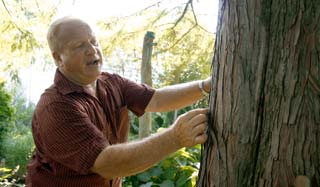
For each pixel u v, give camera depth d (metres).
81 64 1.81
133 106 2.10
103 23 4.23
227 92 1.38
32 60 5.10
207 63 4.32
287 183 1.28
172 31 4.23
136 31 4.26
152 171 3.48
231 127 1.37
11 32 4.79
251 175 1.34
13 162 6.57
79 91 1.78
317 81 1.23
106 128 1.91
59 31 1.81
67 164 1.67
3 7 4.70
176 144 1.46
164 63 4.44
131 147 1.52
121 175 1.57
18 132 8.12
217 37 1.47
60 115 1.68
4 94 7.21
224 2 1.41
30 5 4.74
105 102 1.94
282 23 1.26
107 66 6.18
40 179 1.86
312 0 1.22
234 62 1.35
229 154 1.38
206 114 1.47
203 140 1.44
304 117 1.25
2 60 5.05
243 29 1.33
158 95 2.10
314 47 1.23
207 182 1.47
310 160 1.25
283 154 1.28
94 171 1.60
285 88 1.26
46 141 1.71
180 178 3.38
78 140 1.63
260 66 1.30
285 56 1.26
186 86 2.10
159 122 6.98
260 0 1.29
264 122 1.31
